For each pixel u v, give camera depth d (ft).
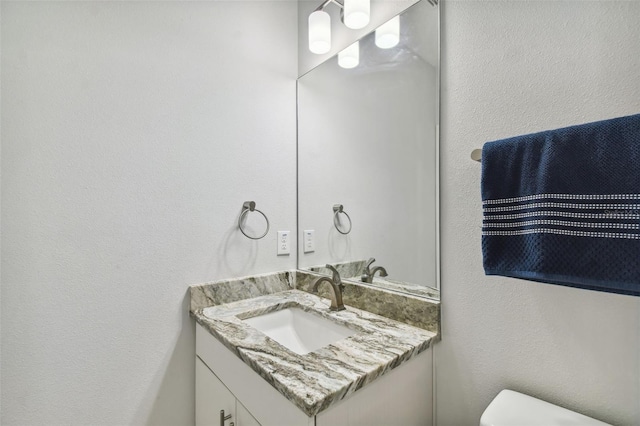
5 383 2.91
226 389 3.14
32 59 3.04
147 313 3.68
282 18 4.99
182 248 3.93
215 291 4.13
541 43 2.55
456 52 3.10
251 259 4.56
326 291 4.50
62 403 3.18
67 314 3.21
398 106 3.64
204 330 3.67
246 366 2.76
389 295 3.61
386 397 2.61
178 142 3.92
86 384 3.31
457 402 3.05
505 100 2.75
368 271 3.96
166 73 3.84
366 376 2.35
